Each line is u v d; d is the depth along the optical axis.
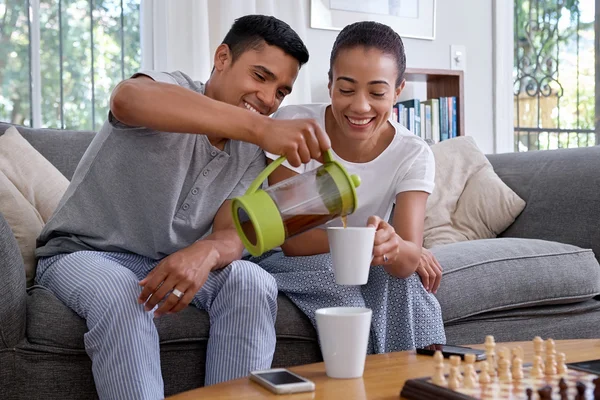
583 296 2.17
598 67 3.92
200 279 1.46
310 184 1.16
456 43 3.58
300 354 1.71
